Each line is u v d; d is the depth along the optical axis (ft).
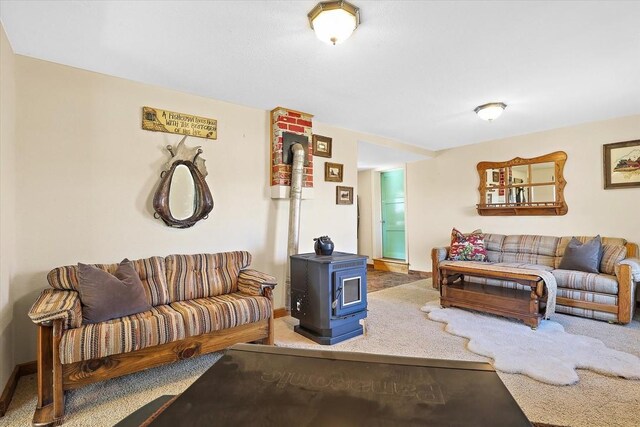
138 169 8.93
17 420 5.75
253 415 2.75
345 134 14.03
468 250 14.69
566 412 5.81
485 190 16.55
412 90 9.78
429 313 11.59
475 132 14.90
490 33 6.68
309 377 3.43
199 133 10.02
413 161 19.76
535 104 11.08
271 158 11.59
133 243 8.81
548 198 14.48
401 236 21.62
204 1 5.64
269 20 6.20
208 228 10.14
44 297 6.44
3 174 6.41
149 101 9.16
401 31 6.59
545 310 10.66
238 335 7.88
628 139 12.50
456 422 2.67
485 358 7.96
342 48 7.26
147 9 5.85
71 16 6.04
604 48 7.30
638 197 12.36
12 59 7.08
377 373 3.53
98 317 6.47
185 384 6.91
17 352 7.24
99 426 5.52
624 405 6.02
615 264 11.21
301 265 9.80
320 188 13.08
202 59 7.75
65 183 7.90
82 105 8.16
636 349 8.46
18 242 7.32
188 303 8.02
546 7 5.83
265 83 9.19
